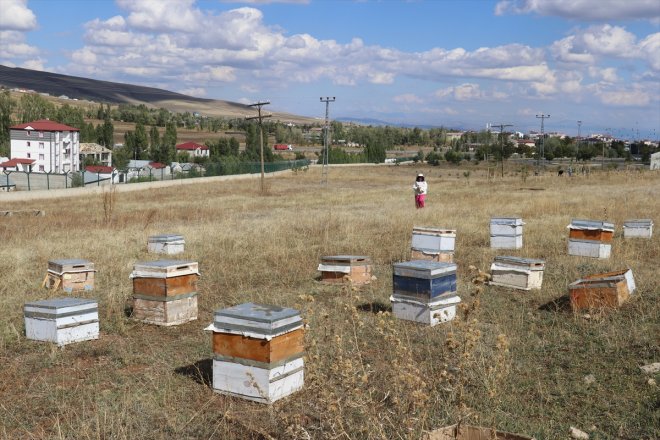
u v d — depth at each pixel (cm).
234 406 620
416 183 2619
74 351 794
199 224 2188
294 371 646
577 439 540
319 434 539
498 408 597
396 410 565
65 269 1120
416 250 1362
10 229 2097
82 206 3284
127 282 1207
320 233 1852
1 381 692
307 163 9438
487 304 1009
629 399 623
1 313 966
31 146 9644
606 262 1323
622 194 3228
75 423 576
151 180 5488
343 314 936
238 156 9825
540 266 1112
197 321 938
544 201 2688
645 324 851
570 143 14950
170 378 694
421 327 876
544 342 806
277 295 1089
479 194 3575
